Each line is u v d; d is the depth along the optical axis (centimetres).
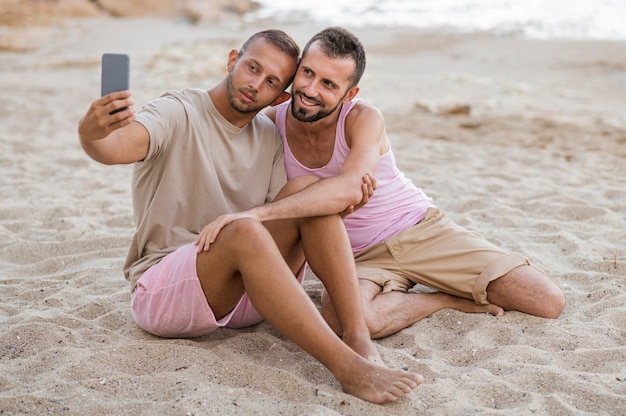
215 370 242
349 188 266
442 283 306
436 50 1416
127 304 304
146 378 234
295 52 272
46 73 1104
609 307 303
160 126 255
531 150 644
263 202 292
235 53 283
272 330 285
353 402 223
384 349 264
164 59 1162
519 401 229
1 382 231
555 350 268
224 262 240
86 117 222
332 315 281
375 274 302
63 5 1723
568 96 963
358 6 2217
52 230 407
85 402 220
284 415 216
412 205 317
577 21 1811
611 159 602
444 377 245
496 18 1914
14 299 314
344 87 273
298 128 295
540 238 400
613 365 253
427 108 841
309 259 267
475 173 555
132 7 1838
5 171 538
